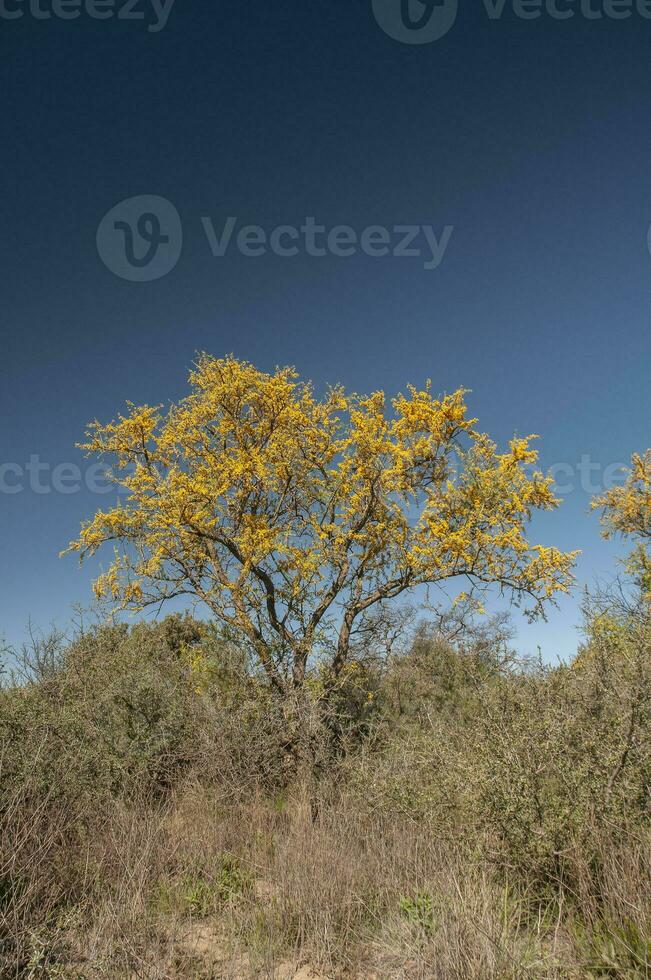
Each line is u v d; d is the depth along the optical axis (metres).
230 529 10.88
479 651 9.52
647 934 3.15
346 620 10.38
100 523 11.05
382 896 4.43
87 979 3.44
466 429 10.36
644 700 4.37
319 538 10.46
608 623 5.69
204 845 5.55
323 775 7.92
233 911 4.50
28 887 3.79
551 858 4.15
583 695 4.85
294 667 9.67
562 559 9.89
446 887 3.93
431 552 9.95
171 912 4.30
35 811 4.38
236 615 10.10
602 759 4.34
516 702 5.14
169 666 9.61
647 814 4.19
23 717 5.75
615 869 3.62
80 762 5.88
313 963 3.84
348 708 10.23
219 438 12.02
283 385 11.31
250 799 7.20
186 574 11.10
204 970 3.71
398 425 10.37
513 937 3.39
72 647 9.55
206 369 12.23
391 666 11.16
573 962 3.20
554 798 4.32
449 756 5.62
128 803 6.39
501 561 10.17
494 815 4.41
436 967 3.14
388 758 7.21
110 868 4.68
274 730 8.59
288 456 11.28
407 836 5.46
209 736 8.02
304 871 4.72
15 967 3.41
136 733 7.98
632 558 12.54
